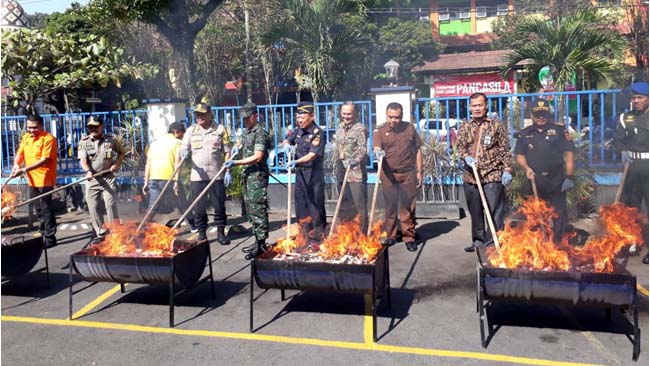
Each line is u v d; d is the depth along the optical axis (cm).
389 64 1841
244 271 608
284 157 938
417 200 847
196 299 523
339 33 1503
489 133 616
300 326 451
